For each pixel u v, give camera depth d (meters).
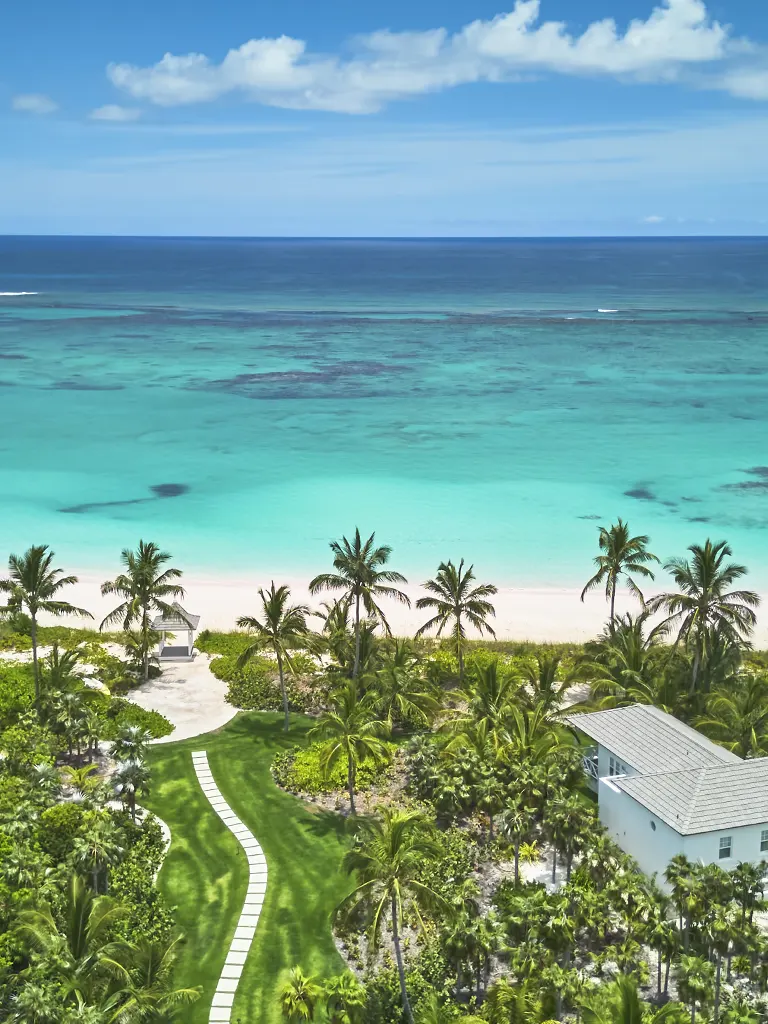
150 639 68.94
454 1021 35.66
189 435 138.88
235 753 59.00
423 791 53.16
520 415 152.25
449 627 79.44
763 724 53.94
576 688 68.31
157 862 47.69
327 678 65.69
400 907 36.97
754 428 143.62
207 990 39.84
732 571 60.22
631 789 46.19
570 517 104.06
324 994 38.88
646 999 39.75
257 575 89.12
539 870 47.59
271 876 47.19
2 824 45.47
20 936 37.69
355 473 119.94
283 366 197.88
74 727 56.88
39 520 102.94
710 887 39.53
